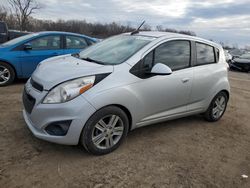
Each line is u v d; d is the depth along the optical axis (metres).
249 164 3.74
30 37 6.96
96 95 3.21
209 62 4.86
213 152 3.97
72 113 3.10
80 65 3.62
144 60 3.74
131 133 4.31
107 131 3.46
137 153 3.67
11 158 3.25
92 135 3.32
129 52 3.86
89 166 3.24
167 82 3.99
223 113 5.41
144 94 3.71
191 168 3.45
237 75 15.43
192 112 4.68
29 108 3.39
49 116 3.14
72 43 7.55
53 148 3.56
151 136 4.27
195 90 4.51
